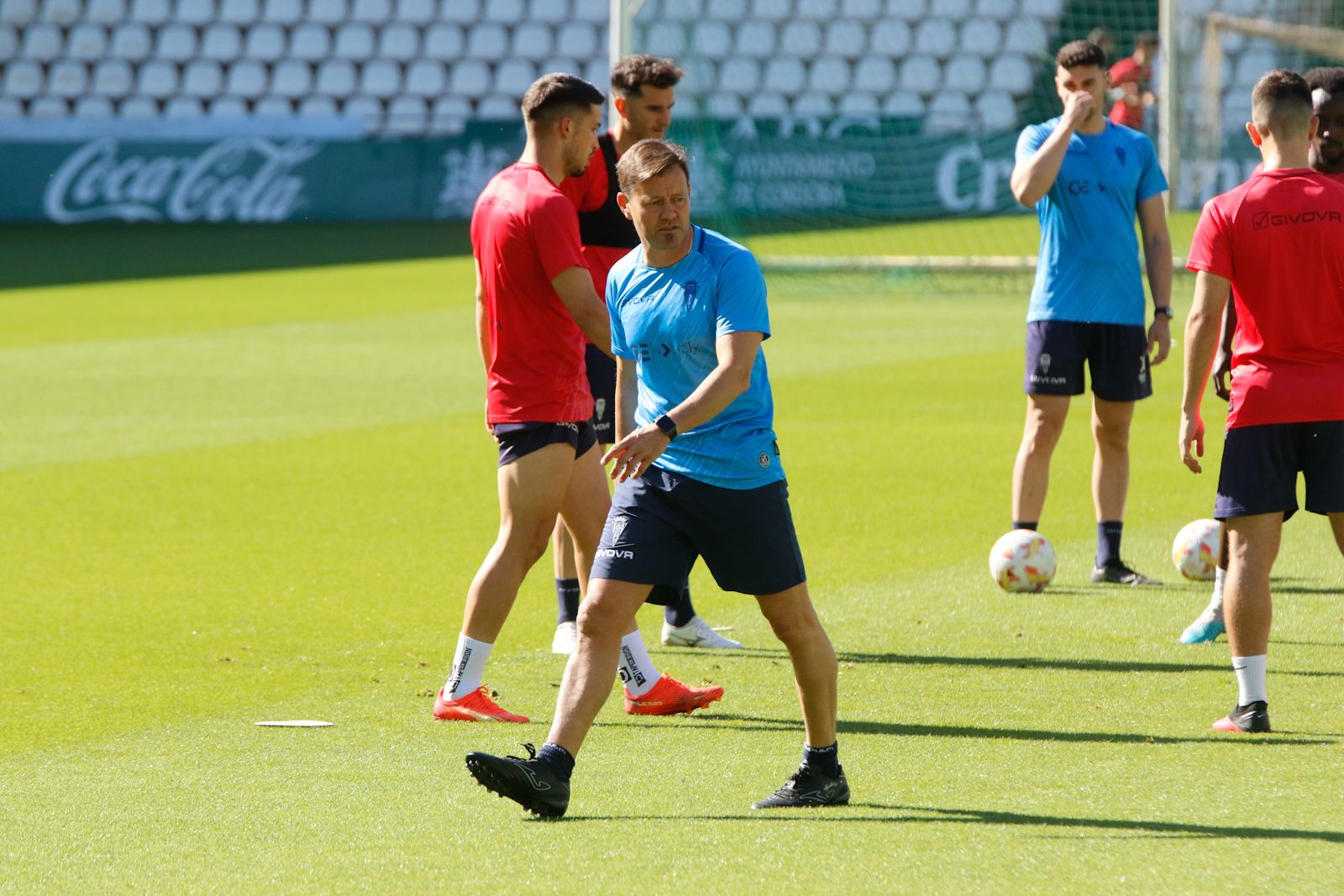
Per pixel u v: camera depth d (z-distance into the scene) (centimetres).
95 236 10156
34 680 2080
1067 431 4172
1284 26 7150
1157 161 2650
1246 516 1788
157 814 1543
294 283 8025
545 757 1499
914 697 1959
